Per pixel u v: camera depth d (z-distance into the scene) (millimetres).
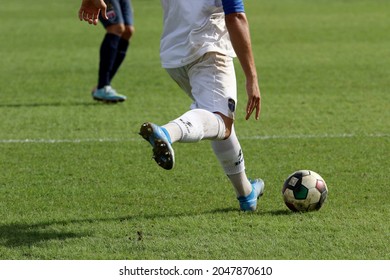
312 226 23141
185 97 46875
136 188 27703
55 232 22875
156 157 20469
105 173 29875
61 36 77688
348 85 50031
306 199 24266
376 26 81500
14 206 25562
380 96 46281
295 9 99812
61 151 33625
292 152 33188
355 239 22125
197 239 22141
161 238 22281
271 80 52344
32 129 38281
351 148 33781
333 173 29703
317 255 21031
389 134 36438
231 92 22906
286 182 24625
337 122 39281
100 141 35469
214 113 22578
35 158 32406
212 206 25422
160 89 49688
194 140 21594
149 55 65188
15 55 65938
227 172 24297
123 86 50938
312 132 37125
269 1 110875
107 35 44531
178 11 23109
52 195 26891
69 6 107688
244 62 21969
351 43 69812
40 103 45406
